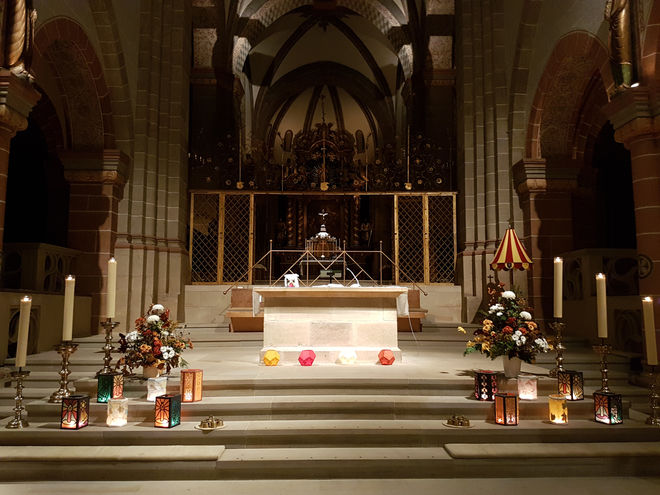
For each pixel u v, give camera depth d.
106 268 10.38
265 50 21.73
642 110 6.88
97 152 10.37
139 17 11.51
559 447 5.12
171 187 11.77
